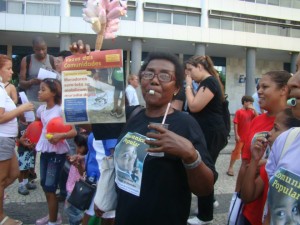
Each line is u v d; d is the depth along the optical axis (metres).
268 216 1.72
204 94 3.93
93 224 3.35
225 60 29.75
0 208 4.09
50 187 4.04
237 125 7.32
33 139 4.68
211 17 25.80
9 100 4.11
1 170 3.96
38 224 4.29
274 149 1.69
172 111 2.11
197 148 1.94
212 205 4.32
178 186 1.95
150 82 2.08
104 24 2.52
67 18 22.09
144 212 1.94
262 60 31.28
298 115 1.57
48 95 4.20
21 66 6.11
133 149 2.02
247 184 2.31
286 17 28.08
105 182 2.62
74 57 2.47
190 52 28.27
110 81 2.42
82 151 3.72
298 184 1.44
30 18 21.95
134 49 23.83
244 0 26.80
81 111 2.43
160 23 24.06
